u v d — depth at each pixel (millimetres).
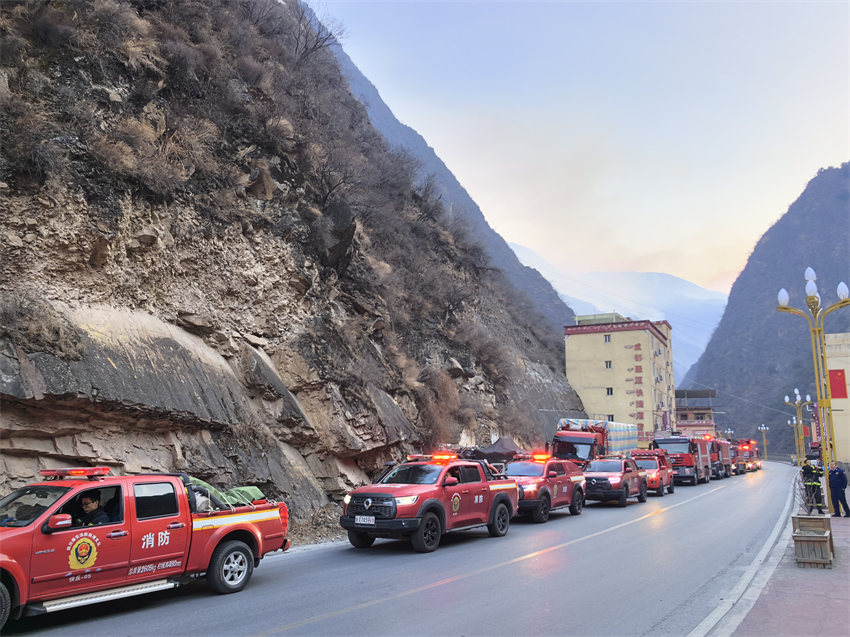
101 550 7145
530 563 10836
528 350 51688
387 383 21641
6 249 11531
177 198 15602
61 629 6914
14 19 14375
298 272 18781
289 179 20250
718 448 43406
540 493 17422
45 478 8305
